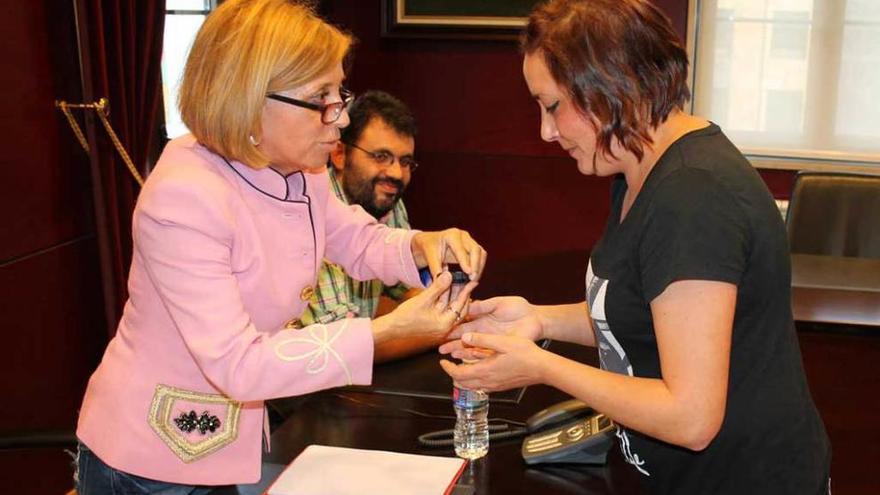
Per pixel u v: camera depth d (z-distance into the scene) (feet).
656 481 4.75
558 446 5.09
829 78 13.17
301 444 5.46
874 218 9.50
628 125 4.13
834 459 5.61
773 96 13.37
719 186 3.99
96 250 9.38
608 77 4.06
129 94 8.99
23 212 8.32
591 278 4.57
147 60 9.14
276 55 4.25
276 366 4.31
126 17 8.84
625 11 4.08
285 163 4.60
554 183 14.34
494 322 5.50
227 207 4.47
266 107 4.35
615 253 4.37
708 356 3.93
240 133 4.33
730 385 4.29
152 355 4.70
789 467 4.31
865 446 5.79
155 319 4.67
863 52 13.03
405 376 6.56
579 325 5.47
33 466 8.38
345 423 5.76
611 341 4.57
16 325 8.27
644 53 4.06
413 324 4.61
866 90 13.12
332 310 7.43
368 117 8.04
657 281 3.99
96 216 8.80
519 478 4.98
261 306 4.74
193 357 4.44
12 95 8.11
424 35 13.97
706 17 13.28
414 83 14.33
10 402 8.18
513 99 14.16
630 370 4.57
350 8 14.20
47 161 8.61
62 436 5.90
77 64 8.91
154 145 10.43
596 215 14.34
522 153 14.34
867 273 8.83
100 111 8.45
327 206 5.83
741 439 4.32
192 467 4.73
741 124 13.53
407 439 5.53
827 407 6.41
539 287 8.70
